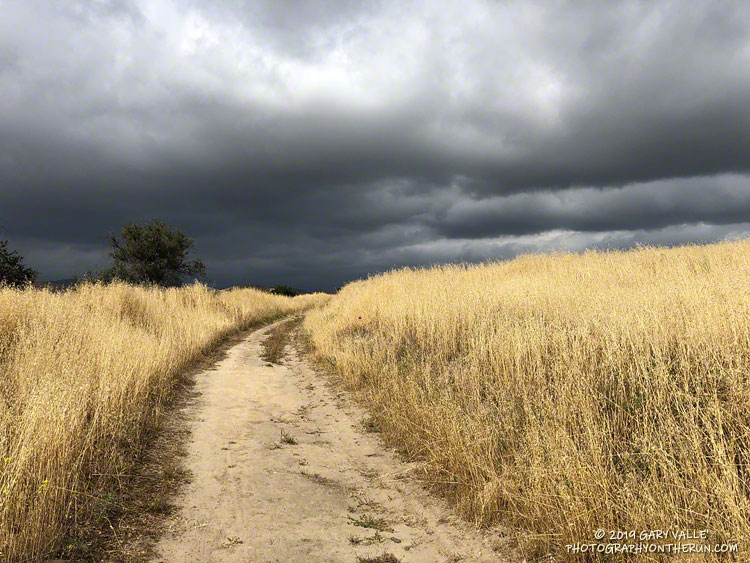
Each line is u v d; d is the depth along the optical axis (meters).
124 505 5.13
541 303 10.75
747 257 12.86
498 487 4.99
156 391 9.52
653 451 4.59
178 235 33.38
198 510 5.22
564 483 4.40
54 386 6.55
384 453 7.12
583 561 3.86
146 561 4.11
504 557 4.26
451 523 4.96
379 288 18.33
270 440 7.71
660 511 3.82
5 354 8.84
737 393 4.82
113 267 31.33
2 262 19.06
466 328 10.75
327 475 6.39
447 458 6.00
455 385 8.16
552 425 5.49
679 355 6.08
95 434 6.27
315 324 20.72
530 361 7.72
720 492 3.69
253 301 30.83
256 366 13.84
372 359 11.09
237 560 4.20
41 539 4.07
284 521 5.03
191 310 20.45
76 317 11.28
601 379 6.36
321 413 9.31
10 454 4.95
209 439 7.66
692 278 10.34
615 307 8.38
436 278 18.03
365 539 4.68
